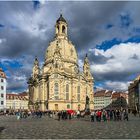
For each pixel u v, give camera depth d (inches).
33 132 1724.9
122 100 4089.6
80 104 7632.9
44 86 7588.6
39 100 7711.6
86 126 2300.7
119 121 3159.5
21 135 1530.5
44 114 6407.5
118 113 3393.2
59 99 7253.9
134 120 3339.1
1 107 7244.1
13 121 3373.5
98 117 3243.1
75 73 7790.4
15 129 1988.2
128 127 2098.9
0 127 2209.6
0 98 7244.1
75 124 2645.2
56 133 1647.4
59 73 7337.6
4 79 7391.7
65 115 4069.9
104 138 1363.2
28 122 3105.3
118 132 1672.0
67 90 7509.8
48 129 1978.3
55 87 7293.3
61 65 7490.2
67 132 1711.4
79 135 1514.5
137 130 1806.1
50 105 7180.1
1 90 7293.3
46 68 7854.3
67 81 7524.6
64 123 2861.7
